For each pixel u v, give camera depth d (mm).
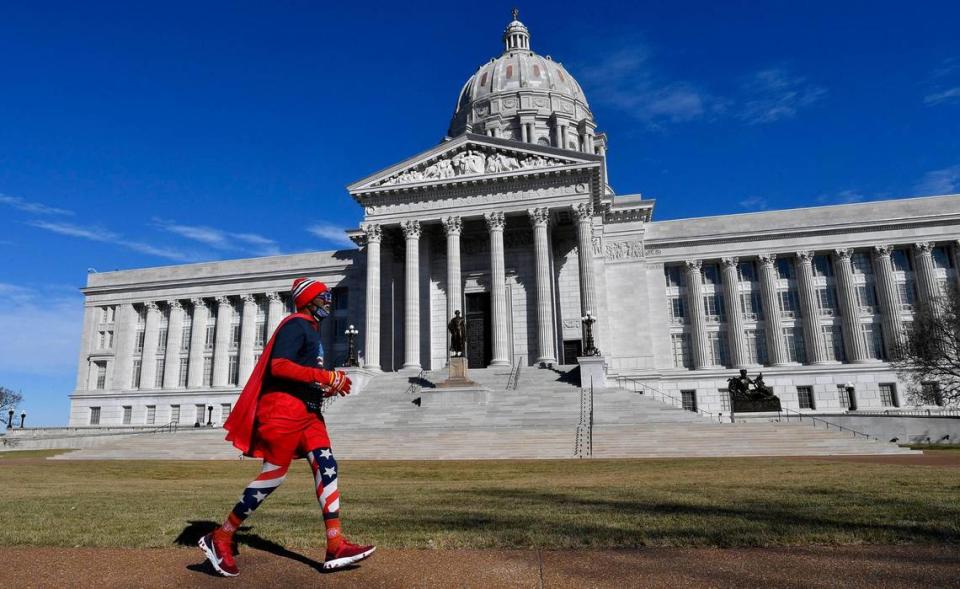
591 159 56031
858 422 42000
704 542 6613
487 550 6461
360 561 5996
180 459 34531
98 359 80938
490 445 33281
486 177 57156
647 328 64875
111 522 8406
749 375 65125
